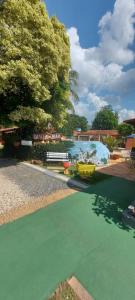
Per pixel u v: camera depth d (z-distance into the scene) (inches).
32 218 256.1
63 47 564.7
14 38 441.1
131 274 161.5
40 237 214.4
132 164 577.3
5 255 184.7
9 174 461.7
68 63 608.7
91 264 173.5
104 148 659.4
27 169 511.2
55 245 200.2
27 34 450.6
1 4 460.1
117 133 1763.0
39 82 464.1
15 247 196.9
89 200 312.7
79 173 450.9
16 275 161.6
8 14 446.9
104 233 221.8
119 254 185.9
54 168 528.4
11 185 380.8
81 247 197.0
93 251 190.7
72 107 706.2
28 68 449.4
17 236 216.1
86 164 461.7
